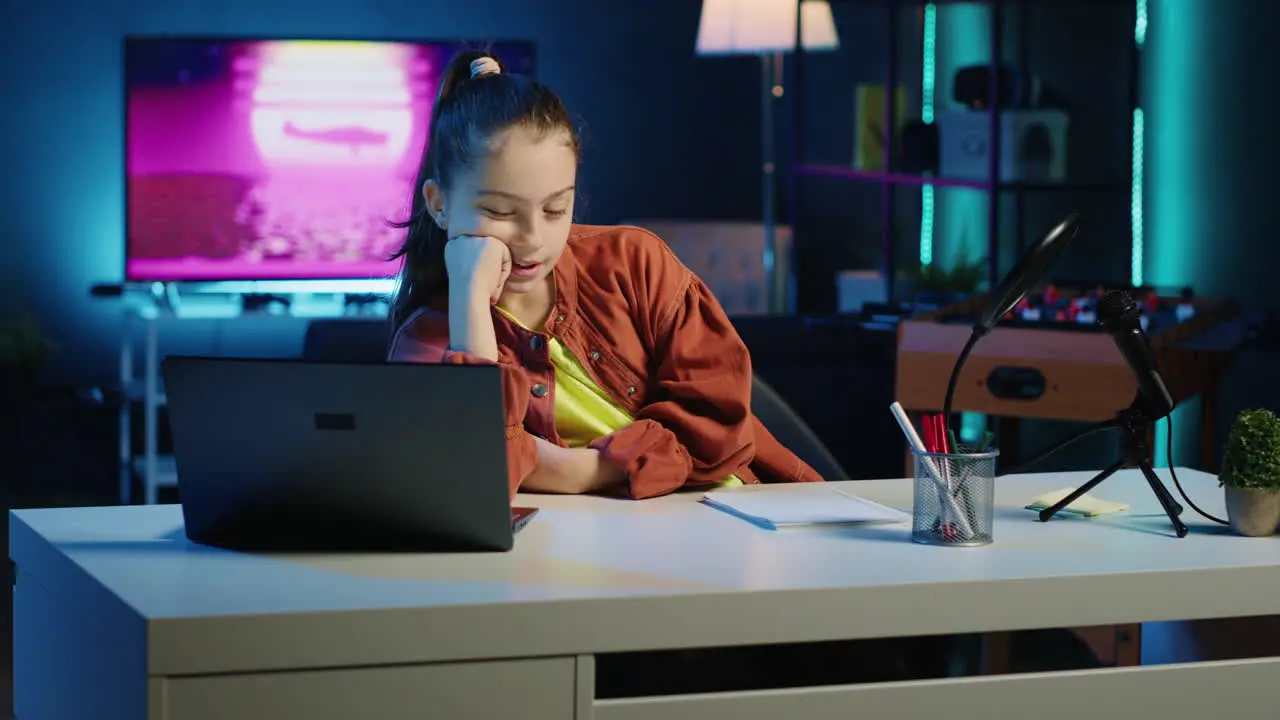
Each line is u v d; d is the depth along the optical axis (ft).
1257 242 15.29
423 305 6.77
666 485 6.40
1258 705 5.28
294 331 23.26
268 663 4.49
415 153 21.99
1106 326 5.89
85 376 22.98
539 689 4.68
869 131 18.22
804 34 19.89
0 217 22.74
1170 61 16.70
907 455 12.76
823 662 5.67
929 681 4.98
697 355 6.82
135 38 21.17
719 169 25.12
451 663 4.62
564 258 6.89
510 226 6.22
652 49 24.89
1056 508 5.99
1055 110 14.88
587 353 6.88
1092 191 15.31
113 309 22.97
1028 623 5.00
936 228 17.90
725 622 4.75
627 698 4.77
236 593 4.72
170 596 4.68
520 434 6.18
